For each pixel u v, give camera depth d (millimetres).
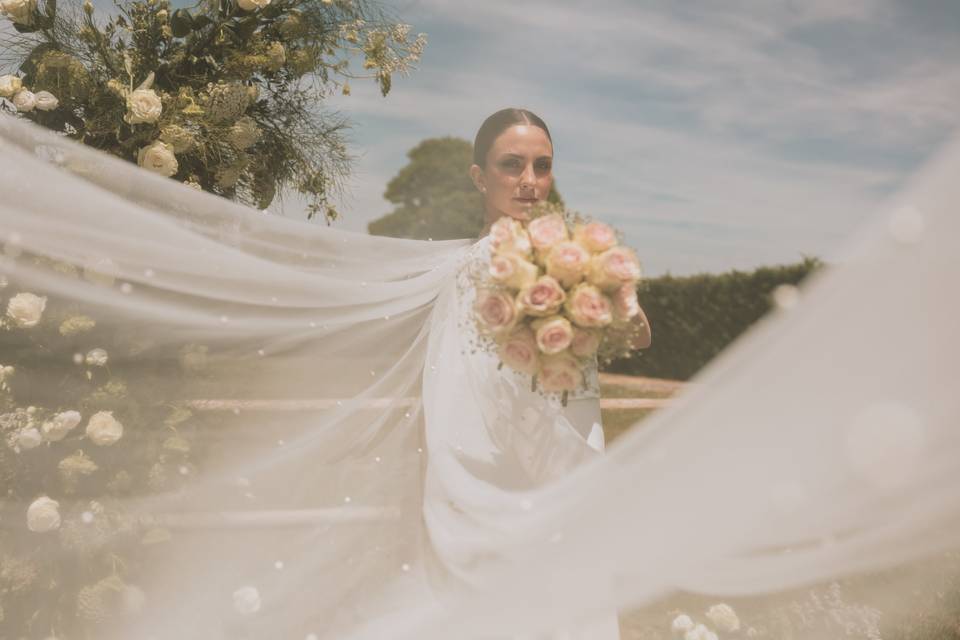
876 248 1048
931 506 1128
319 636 2344
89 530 2387
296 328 2551
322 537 2617
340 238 2590
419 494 2561
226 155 2814
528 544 1587
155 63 2717
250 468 2607
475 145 2551
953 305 1022
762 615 3084
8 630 2336
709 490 1236
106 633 2381
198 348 2564
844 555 1250
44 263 2369
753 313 13914
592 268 1818
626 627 3158
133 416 2508
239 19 2771
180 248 2342
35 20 2588
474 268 2273
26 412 2391
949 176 1005
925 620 2982
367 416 2660
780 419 1143
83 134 2611
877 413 1068
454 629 1710
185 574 2520
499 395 2193
